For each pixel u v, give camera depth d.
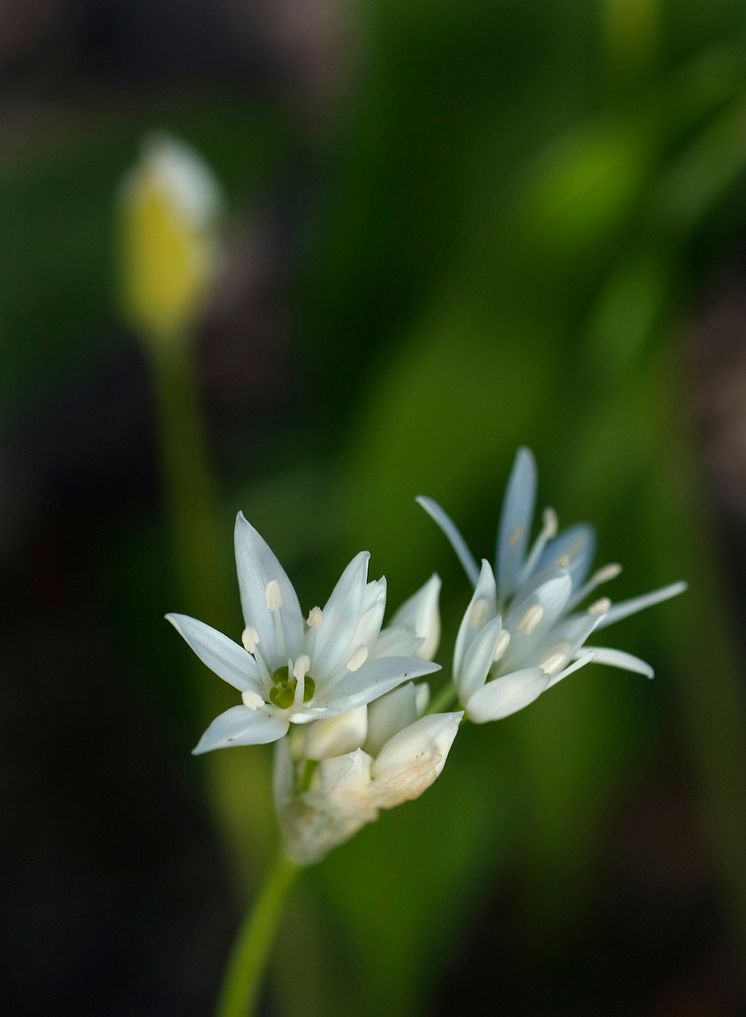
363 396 0.30
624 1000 0.32
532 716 0.28
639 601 0.20
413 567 0.27
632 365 0.27
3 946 0.33
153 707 0.31
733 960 0.32
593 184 0.25
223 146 0.32
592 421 0.27
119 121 0.32
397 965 0.27
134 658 0.31
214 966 0.32
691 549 0.29
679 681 0.29
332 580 0.27
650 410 0.28
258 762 0.27
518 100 0.29
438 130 0.29
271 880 0.20
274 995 0.32
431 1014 0.32
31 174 0.31
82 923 0.33
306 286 0.32
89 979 0.32
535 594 0.20
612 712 0.28
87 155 0.31
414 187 0.30
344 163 0.31
